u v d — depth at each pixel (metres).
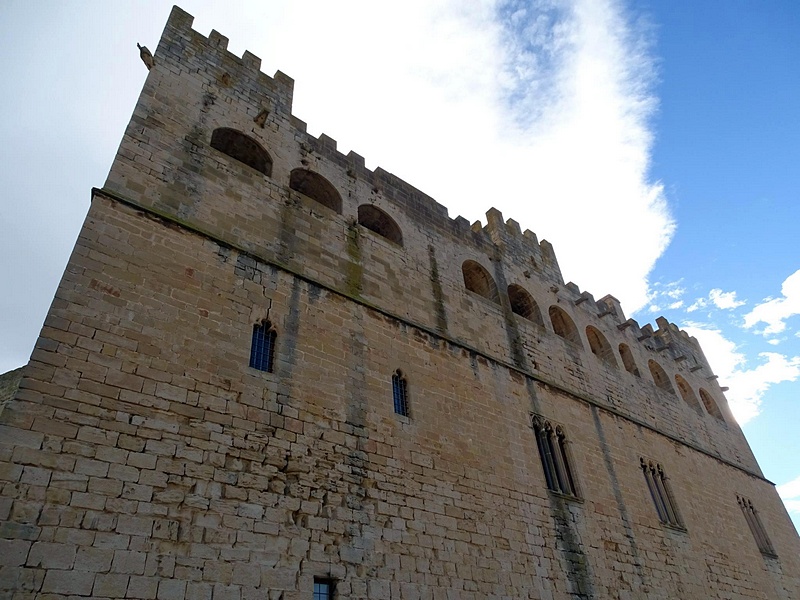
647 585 21.59
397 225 25.55
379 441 17.27
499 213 33.50
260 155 22.61
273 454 14.75
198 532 12.51
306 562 13.70
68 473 11.55
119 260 15.14
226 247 17.80
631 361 33.84
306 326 18.09
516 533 18.69
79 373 12.80
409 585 15.10
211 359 15.18
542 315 29.42
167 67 21.39
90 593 10.66
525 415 23.06
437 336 22.25
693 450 32.06
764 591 27.83
